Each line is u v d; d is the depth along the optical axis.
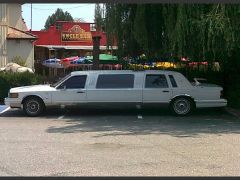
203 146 11.38
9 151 10.70
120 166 9.08
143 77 18.08
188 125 15.48
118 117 17.69
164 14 17.70
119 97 17.97
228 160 9.66
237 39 16.52
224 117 17.80
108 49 21.44
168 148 11.10
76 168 8.91
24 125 15.43
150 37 19.56
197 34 17.22
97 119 17.11
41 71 41.12
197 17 16.91
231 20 16.27
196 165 9.16
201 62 22.45
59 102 17.97
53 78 23.17
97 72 18.14
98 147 11.26
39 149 10.97
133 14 20.00
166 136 13.01
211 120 16.88
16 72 22.78
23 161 9.58
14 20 39.94
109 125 15.45
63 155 10.23
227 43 16.33
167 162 9.45
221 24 16.03
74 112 19.28
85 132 13.80
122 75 18.11
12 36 32.69
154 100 18.00
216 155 10.20
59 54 53.84
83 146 11.40
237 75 20.91
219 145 11.54
